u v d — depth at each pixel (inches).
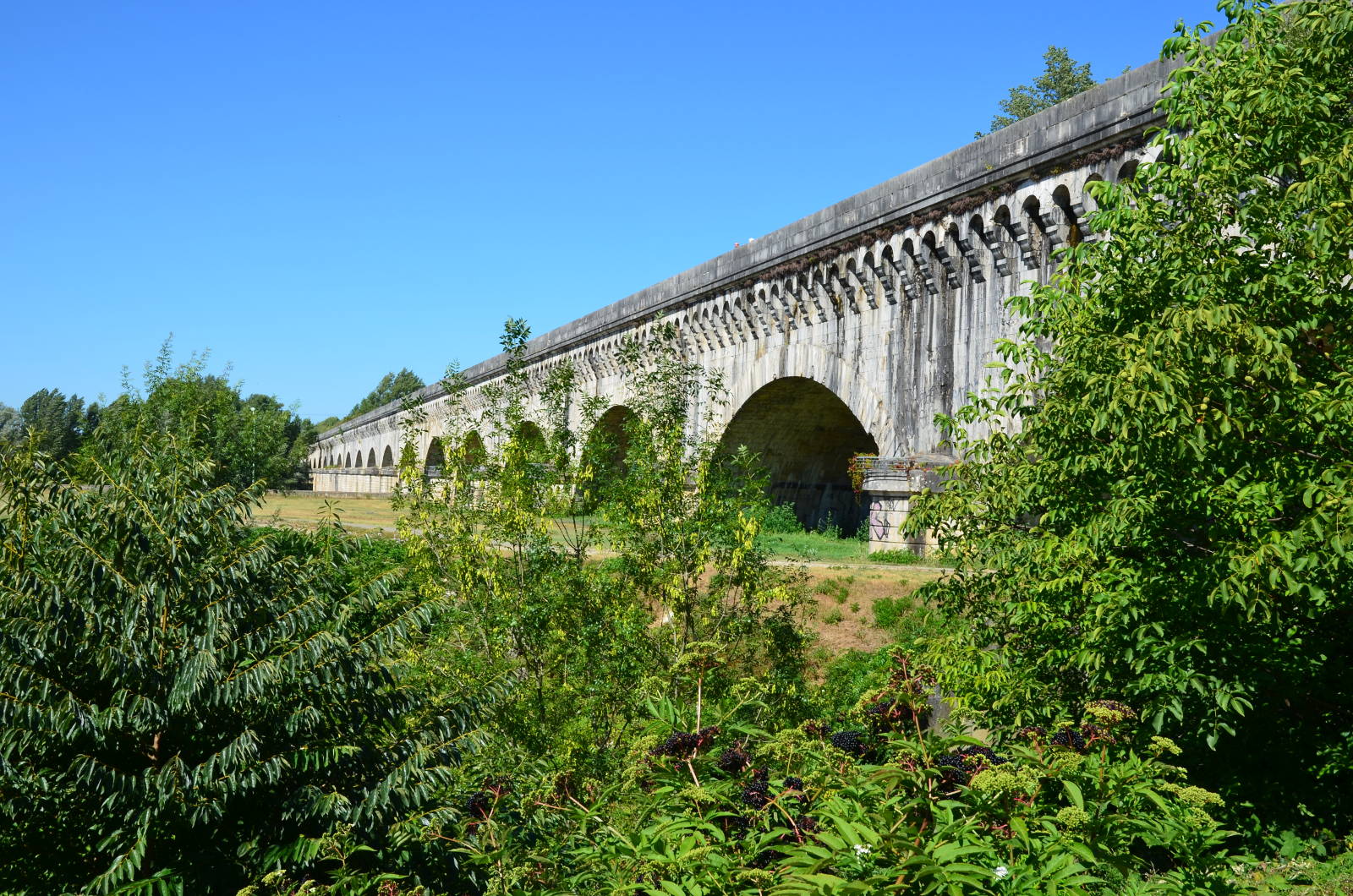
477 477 647.1
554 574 603.5
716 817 212.8
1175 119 341.4
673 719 270.4
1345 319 280.5
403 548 741.9
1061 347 331.0
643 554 606.2
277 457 1333.7
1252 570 248.8
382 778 311.9
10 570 289.1
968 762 217.3
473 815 288.4
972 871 170.1
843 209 1024.9
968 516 370.9
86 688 296.5
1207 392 273.0
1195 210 302.8
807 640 642.2
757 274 1178.6
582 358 1716.3
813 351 1108.5
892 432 966.4
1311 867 257.6
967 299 869.2
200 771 279.0
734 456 633.6
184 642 299.1
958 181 847.1
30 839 295.6
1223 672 289.1
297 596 321.4
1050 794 213.2
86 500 298.7
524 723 508.1
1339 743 295.4
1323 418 256.2
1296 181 301.9
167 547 302.4
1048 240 778.8
